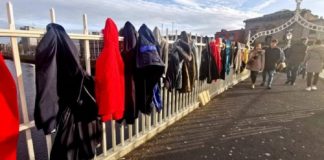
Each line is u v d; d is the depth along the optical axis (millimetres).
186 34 3902
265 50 8016
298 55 8648
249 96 6902
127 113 2670
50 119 1683
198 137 3674
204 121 4469
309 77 7840
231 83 8648
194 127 4133
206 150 3219
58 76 1803
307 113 5086
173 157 3012
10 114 1535
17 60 1794
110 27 2145
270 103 5992
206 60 4895
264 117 4770
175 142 3482
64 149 1970
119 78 2252
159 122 3930
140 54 2463
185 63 3752
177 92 4367
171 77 3475
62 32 1794
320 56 7438
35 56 1611
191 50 3895
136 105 2744
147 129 3631
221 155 3074
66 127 1949
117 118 2357
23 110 1904
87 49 2268
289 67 9133
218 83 7152
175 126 4176
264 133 3873
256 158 2998
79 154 2145
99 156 2762
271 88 8375
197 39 4816
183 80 3820
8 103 1520
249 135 3781
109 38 2117
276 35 28078
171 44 3721
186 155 3066
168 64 3467
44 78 1621
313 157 3033
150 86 2764
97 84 2072
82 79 1864
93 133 2264
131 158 2982
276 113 5066
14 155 1600
